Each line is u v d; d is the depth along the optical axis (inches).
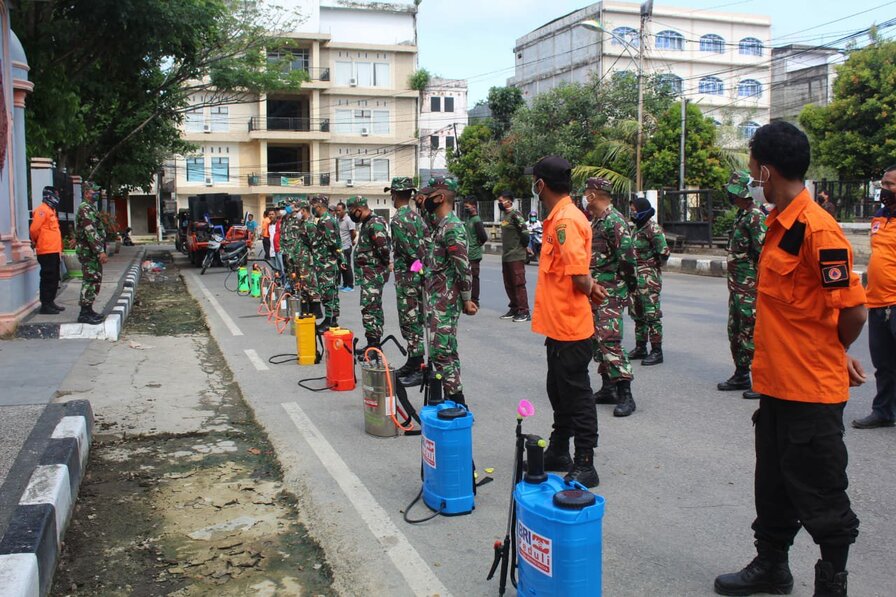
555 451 200.4
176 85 1046.4
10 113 434.3
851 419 250.5
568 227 180.2
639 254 337.1
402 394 238.5
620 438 235.8
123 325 465.4
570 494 119.5
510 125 1642.5
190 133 1861.5
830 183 935.0
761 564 138.9
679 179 1078.4
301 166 1974.7
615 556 156.3
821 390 124.4
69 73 763.4
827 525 124.0
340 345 299.1
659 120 1141.7
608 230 255.9
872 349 240.1
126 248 1364.4
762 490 136.3
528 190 1443.2
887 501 182.7
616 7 1710.1
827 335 124.6
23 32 664.4
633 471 206.1
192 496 195.5
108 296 531.5
